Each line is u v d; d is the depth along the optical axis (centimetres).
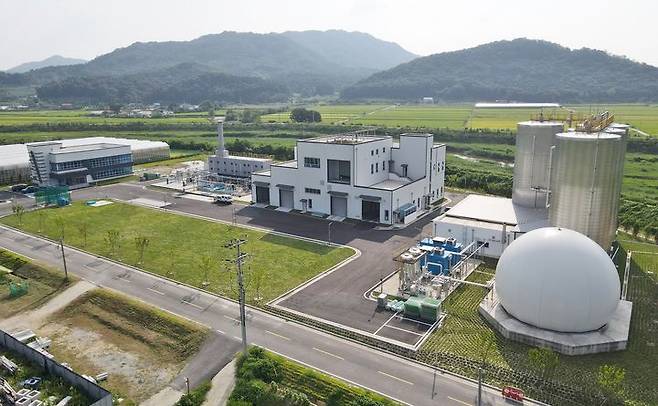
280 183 8419
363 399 3241
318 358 3834
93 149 10944
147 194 9638
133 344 4156
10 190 10062
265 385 3450
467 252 6006
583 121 6475
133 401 3397
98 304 4800
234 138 18425
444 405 3253
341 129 19375
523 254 4066
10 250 6397
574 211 5291
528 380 3494
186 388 3525
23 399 3356
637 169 11800
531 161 6538
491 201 7112
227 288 5128
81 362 3894
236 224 7475
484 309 4434
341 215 7856
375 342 4053
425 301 4450
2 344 4103
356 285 5188
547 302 3859
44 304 4906
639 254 6038
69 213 8206
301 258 5975
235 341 4106
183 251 6278
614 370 3262
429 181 8475
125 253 6231
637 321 4341
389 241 6588
